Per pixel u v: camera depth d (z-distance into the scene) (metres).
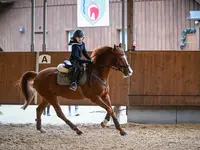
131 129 8.84
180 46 17.98
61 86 7.96
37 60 10.48
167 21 18.25
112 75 10.05
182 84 9.86
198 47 17.61
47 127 9.18
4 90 10.60
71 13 19.95
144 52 9.94
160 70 9.91
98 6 13.40
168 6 18.23
